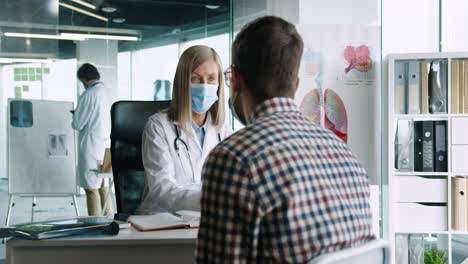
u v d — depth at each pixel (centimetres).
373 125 377
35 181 478
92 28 549
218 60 250
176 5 655
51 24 516
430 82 374
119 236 169
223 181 104
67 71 519
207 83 245
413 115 373
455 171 367
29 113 487
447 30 456
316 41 374
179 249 172
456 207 368
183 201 223
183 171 247
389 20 457
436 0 456
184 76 244
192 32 634
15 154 474
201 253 106
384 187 383
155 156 238
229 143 108
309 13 399
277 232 104
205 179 107
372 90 377
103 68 553
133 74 584
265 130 110
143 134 247
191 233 175
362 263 113
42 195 479
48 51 509
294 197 104
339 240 108
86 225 175
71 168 493
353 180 117
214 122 259
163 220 189
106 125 518
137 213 235
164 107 266
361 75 376
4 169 469
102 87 542
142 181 258
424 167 372
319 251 105
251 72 119
